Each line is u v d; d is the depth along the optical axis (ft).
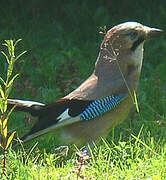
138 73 34.22
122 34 33.63
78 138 33.88
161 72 52.90
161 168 30.27
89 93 33.35
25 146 36.76
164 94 47.37
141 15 64.03
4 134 30.37
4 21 62.54
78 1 66.90
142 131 36.58
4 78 45.01
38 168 30.66
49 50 56.85
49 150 36.55
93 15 63.62
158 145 34.91
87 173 29.91
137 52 33.99
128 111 34.53
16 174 30.32
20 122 42.70
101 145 35.29
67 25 63.16
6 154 31.45
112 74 33.73
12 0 64.59
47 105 34.14
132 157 32.50
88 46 57.06
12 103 34.71
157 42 59.41
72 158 33.99
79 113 33.14
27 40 55.42
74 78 47.09
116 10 65.67
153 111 42.68
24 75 49.19
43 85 48.24
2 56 45.83
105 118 33.53
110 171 30.53
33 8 63.10
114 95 33.40
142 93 46.26
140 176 29.89
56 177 29.35
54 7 64.90
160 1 65.87
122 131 40.04
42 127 33.40
